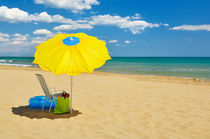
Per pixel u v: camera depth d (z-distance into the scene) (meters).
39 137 3.90
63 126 4.58
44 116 5.27
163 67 35.19
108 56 5.09
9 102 6.67
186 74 21.64
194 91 10.06
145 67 35.09
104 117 5.36
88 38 5.36
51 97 5.64
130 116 5.51
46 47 5.02
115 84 12.05
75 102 7.08
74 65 4.48
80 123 4.82
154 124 4.91
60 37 5.40
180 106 6.79
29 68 26.17
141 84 12.29
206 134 4.34
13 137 3.86
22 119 4.97
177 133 4.36
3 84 10.55
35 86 10.38
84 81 13.34
